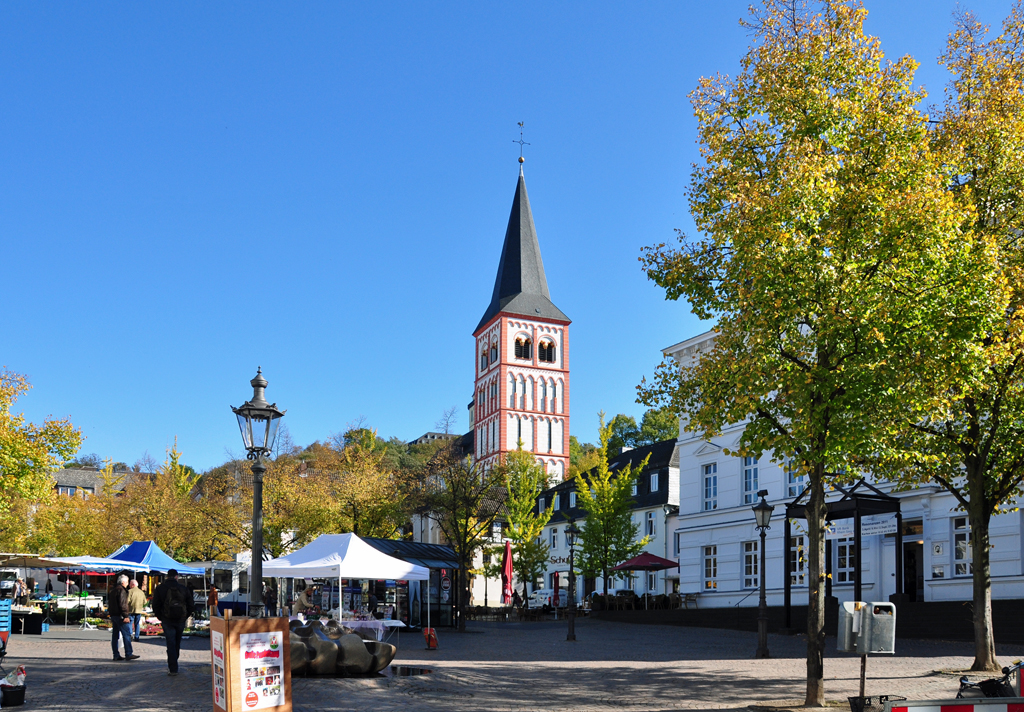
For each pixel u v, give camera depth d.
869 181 14.53
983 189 16.83
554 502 66.44
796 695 14.03
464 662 19.53
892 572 29.67
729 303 14.71
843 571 32.06
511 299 103.50
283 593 43.59
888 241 13.74
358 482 44.81
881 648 10.77
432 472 42.97
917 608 26.17
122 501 57.38
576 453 112.94
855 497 26.86
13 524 55.31
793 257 13.29
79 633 28.83
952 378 13.73
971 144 16.86
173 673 14.93
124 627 18.73
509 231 107.56
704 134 15.82
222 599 35.38
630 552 48.28
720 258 15.08
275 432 14.25
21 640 25.16
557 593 53.56
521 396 101.44
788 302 13.50
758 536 35.22
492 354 104.44
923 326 13.56
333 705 12.58
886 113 14.98
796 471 14.37
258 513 13.68
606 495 48.59
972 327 13.83
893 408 13.62
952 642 24.31
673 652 22.94
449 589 36.62
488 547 55.28
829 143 14.89
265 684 10.59
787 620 29.34
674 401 15.75
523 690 14.56
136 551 33.97
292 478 46.69
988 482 17.92
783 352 13.88
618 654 22.34
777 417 14.75
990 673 16.38
